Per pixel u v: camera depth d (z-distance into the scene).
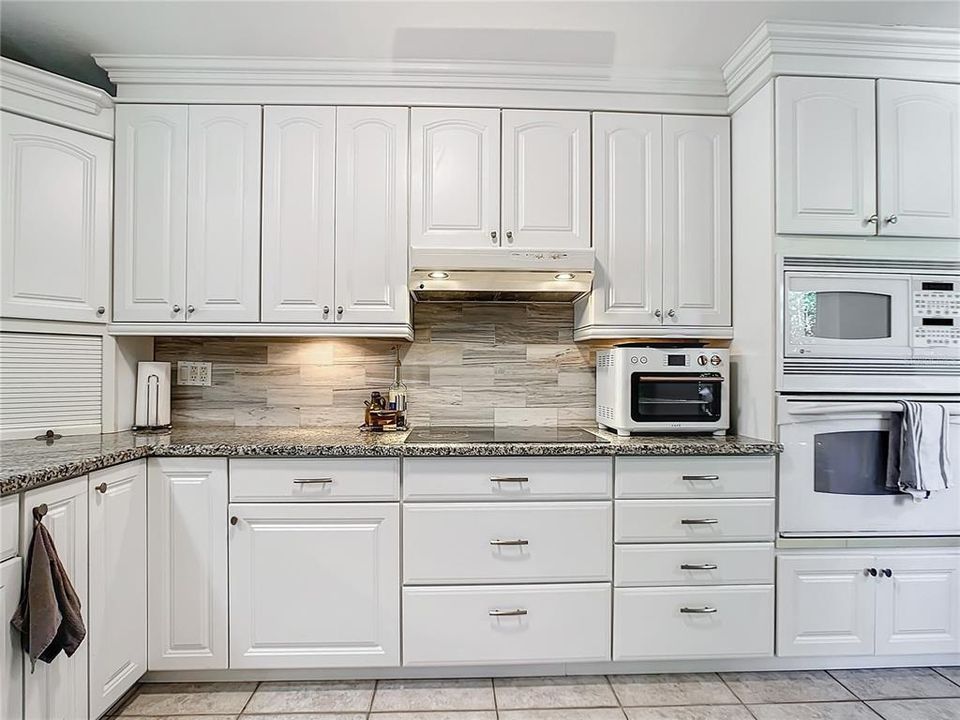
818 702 1.97
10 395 2.07
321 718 1.86
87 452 1.79
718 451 2.04
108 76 2.30
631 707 1.94
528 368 2.72
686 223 2.38
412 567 2.02
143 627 1.95
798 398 2.09
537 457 2.05
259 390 2.66
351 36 2.10
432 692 2.01
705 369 2.27
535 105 2.36
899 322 2.12
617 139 2.37
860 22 2.03
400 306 2.33
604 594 2.06
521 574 2.04
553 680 2.10
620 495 2.06
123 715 1.87
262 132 2.30
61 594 1.43
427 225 2.33
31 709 1.42
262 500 2.01
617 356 2.29
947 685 2.07
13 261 2.05
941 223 2.12
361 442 2.12
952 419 2.07
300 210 2.30
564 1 1.91
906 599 2.10
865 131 2.11
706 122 2.40
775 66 2.08
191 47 2.17
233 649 2.00
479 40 2.13
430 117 2.33
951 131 2.14
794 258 2.10
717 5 1.93
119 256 2.28
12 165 2.05
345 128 2.31
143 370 2.44
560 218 2.35
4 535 1.35
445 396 2.70
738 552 2.08
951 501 2.10
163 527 1.98
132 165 2.28
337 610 2.02
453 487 2.03
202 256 2.29
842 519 2.09
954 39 2.05
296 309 2.31
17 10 1.94
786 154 2.09
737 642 2.08
